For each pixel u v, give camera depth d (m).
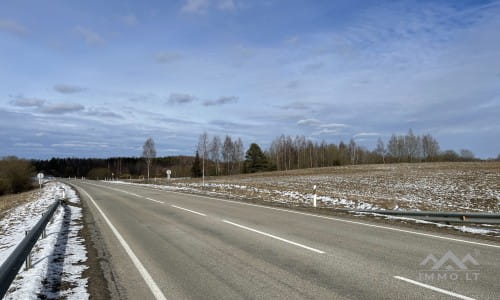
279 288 5.80
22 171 63.88
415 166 63.31
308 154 115.25
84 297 5.61
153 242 9.83
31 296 5.56
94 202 23.30
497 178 36.53
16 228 14.38
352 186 36.91
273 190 32.66
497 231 10.96
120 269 7.17
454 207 22.50
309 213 15.96
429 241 9.46
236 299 5.35
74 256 8.30
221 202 21.77
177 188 40.56
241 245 9.16
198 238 10.23
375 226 12.10
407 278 6.23
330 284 5.95
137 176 114.81
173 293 5.69
